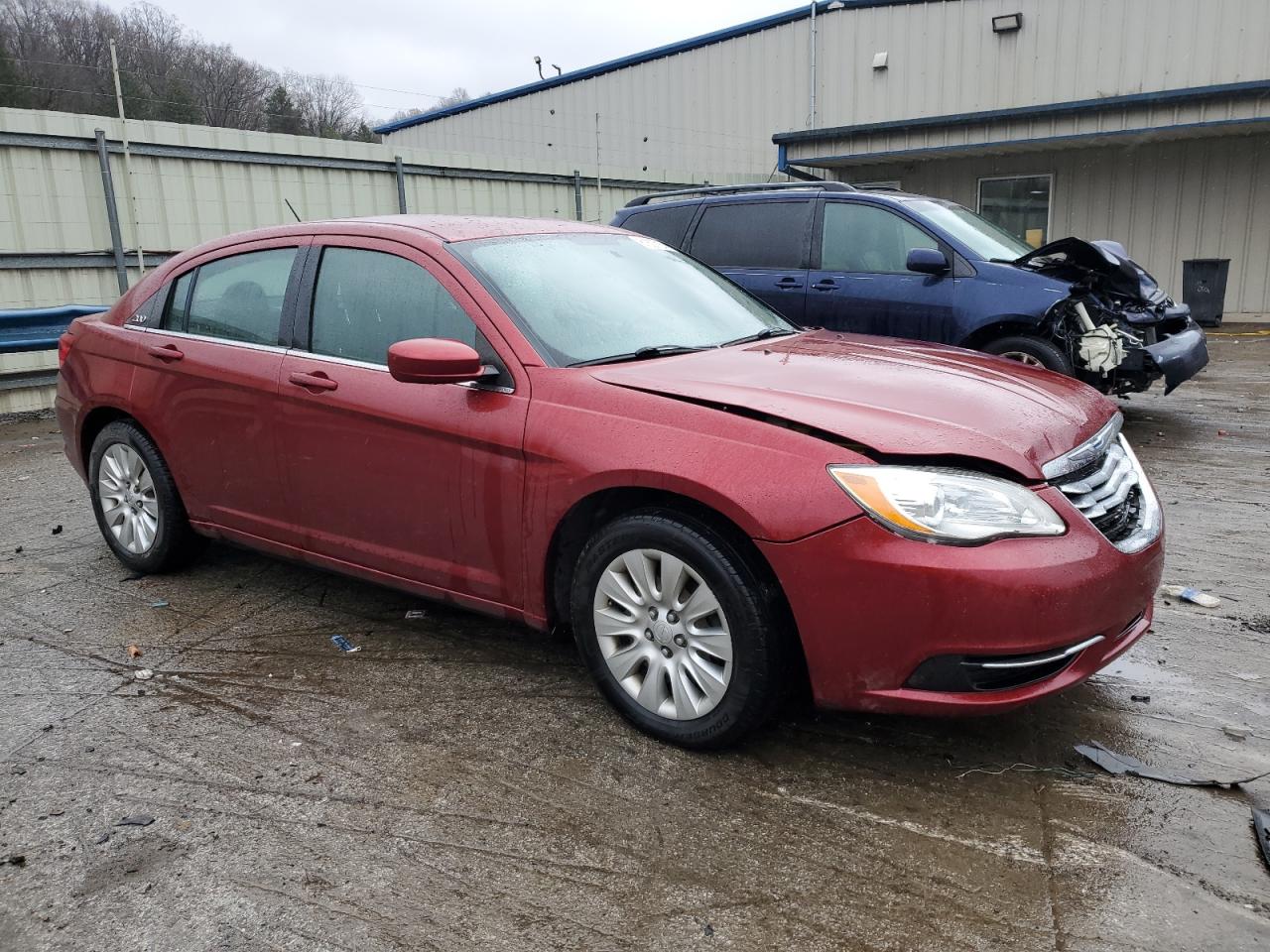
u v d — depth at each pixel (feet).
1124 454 11.03
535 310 11.43
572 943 7.45
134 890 8.07
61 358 16.05
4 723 10.83
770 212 25.64
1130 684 11.42
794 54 63.21
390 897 7.97
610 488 10.02
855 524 8.75
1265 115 45.62
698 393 9.96
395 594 14.62
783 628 9.44
